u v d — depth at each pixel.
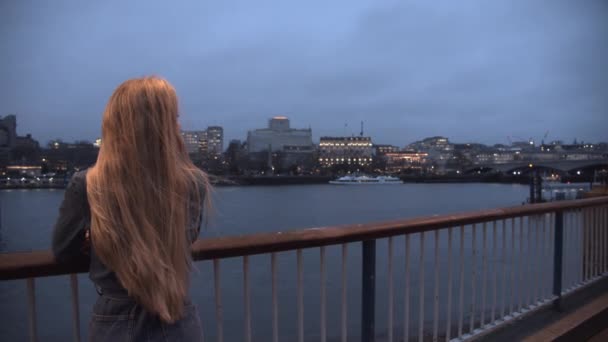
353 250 30.25
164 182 1.46
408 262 3.04
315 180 166.62
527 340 3.65
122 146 1.44
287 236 2.27
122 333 1.40
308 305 18.78
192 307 1.58
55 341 13.62
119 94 1.53
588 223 5.16
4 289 18.66
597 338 4.17
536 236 4.27
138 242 1.36
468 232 26.98
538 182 63.22
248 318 2.23
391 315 2.97
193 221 1.56
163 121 1.51
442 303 16.52
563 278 4.71
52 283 19.92
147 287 1.37
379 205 82.50
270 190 126.19
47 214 47.78
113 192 1.39
